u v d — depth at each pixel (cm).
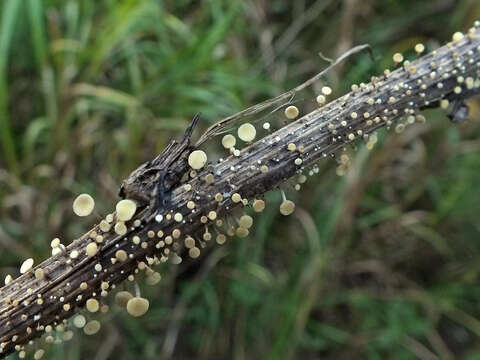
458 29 23
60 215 20
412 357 22
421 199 24
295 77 24
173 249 10
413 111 10
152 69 22
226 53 23
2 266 20
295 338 21
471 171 23
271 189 10
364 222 23
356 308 23
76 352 19
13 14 19
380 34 25
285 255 23
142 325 21
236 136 20
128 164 20
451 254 23
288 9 26
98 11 23
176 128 21
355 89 10
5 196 21
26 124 22
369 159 22
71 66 21
